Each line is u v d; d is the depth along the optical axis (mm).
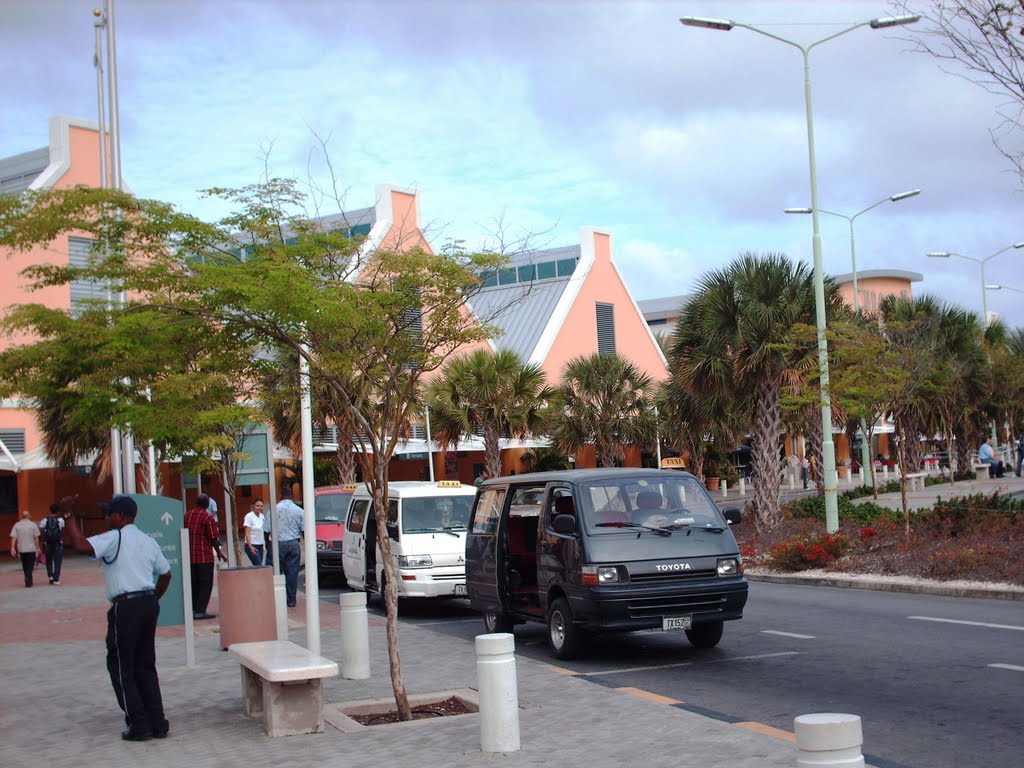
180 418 10828
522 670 11320
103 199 9125
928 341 28234
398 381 9953
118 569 8578
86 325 9898
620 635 14453
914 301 43500
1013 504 21406
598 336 58312
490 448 38344
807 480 61844
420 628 15773
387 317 9352
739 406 28250
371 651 13289
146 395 11195
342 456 36219
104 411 10750
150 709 8594
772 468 26594
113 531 8648
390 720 9227
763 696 9766
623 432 44281
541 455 50188
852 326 23469
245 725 8953
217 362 9602
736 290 26750
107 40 21953
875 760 7316
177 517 12242
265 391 10992
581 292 57562
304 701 8516
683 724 8188
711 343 26812
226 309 9008
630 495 12906
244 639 13406
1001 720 8250
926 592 17188
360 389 10078
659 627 11977
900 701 9133
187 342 9578
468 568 15383
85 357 10203
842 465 69812
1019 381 49125
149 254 9586
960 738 7785
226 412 10477
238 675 11609
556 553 12766
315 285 8961
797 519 27281
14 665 13141
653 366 62312
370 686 10688
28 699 10711
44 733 9000
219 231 9352
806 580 19969
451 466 50562
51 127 38375
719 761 6984
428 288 9508
